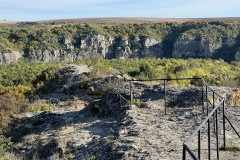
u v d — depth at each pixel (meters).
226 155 4.14
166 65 58.31
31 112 18.50
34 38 154.50
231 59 124.75
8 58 131.88
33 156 7.53
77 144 7.34
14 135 13.77
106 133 8.04
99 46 160.25
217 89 10.77
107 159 5.01
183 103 9.99
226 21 152.25
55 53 150.25
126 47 160.38
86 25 172.50
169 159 4.21
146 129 6.64
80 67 31.44
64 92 24.34
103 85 20.83
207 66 68.00
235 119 6.84
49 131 11.33
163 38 168.62
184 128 6.57
